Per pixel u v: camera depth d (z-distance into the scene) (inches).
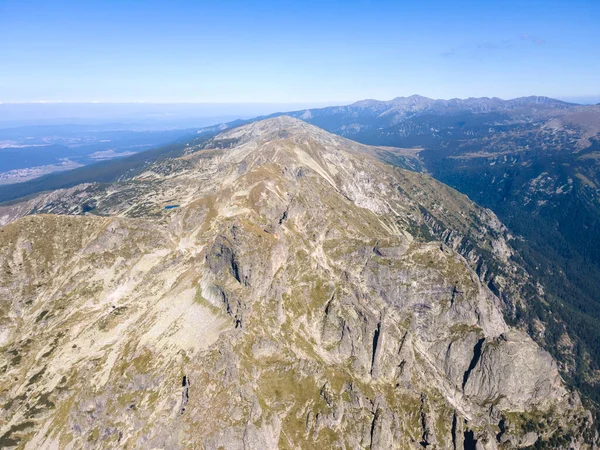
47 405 6555.1
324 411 6565.0
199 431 5708.7
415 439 7022.6
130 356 6934.1
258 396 6432.1
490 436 7180.1
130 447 5610.2
